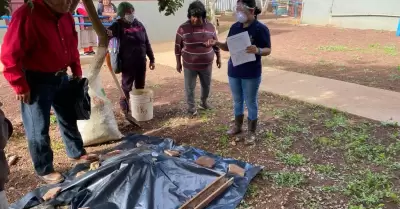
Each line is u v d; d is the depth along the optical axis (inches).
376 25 615.2
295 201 128.4
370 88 257.8
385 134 180.7
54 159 162.4
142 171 127.6
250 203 127.8
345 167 150.4
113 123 179.3
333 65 341.7
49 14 123.6
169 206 120.2
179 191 126.5
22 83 122.2
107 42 170.4
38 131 135.7
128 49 191.0
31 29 118.9
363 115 205.6
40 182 144.6
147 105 205.0
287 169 149.9
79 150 157.3
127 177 125.9
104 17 358.9
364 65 339.3
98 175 129.4
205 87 213.6
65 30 134.0
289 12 913.5
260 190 135.6
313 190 134.6
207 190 127.3
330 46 449.7
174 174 132.4
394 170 146.5
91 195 123.4
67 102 147.4
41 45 124.2
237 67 162.2
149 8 493.4
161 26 511.8
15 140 183.0
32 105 132.6
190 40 196.4
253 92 165.9
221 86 278.1
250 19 154.3
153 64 213.0
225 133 186.9
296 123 198.2
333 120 199.8
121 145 174.7
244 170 144.6
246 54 154.6
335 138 177.9
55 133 190.4
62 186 133.0
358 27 638.5
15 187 140.9
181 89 273.6
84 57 361.4
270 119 204.4
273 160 157.9
